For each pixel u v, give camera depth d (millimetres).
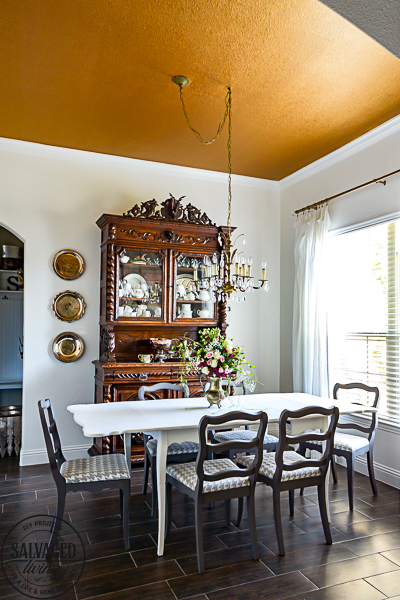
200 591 2166
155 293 4348
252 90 3209
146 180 4691
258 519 2988
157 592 2152
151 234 4309
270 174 5062
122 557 2477
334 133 3943
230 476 2416
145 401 3355
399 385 3680
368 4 1473
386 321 3844
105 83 3123
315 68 2930
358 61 2852
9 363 5418
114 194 4539
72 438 4309
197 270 4539
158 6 2357
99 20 2471
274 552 2549
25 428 4145
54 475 2479
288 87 3168
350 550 2582
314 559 2477
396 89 3199
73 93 3268
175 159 4594
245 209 5168
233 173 5020
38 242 4242
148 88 3188
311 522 2953
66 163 4367
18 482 3664
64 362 4293
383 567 2404
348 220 4219
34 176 4242
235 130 3887
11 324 5430
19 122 3754
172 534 2771
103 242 4301
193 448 3188
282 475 2578
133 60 2844
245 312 5121
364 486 3646
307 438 2598
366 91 3227
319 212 4477
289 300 5117
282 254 5277
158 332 4594
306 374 4461
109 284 4117
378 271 3945
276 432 5090
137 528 2840
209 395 3068
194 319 4480
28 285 4195
